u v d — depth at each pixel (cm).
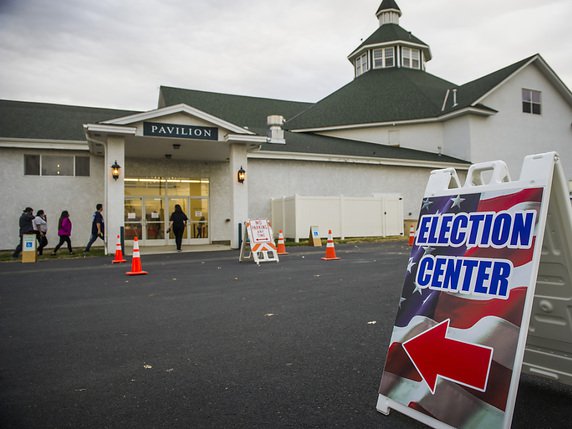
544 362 294
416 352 264
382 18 3681
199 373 357
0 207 1653
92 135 1436
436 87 3219
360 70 3634
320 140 2664
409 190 2455
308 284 796
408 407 258
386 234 2083
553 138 2880
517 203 248
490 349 227
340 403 294
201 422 271
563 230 249
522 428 256
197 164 1986
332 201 1969
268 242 1191
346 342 436
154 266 1127
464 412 228
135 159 1875
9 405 301
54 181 1728
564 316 269
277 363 378
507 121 2728
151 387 329
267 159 2116
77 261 1279
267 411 285
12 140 1642
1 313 595
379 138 2923
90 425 270
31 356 410
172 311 595
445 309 258
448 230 281
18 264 1227
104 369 371
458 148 2677
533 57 2748
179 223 1584
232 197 1609
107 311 602
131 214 1864
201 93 3225
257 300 659
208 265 1131
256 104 3372
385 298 656
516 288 229
